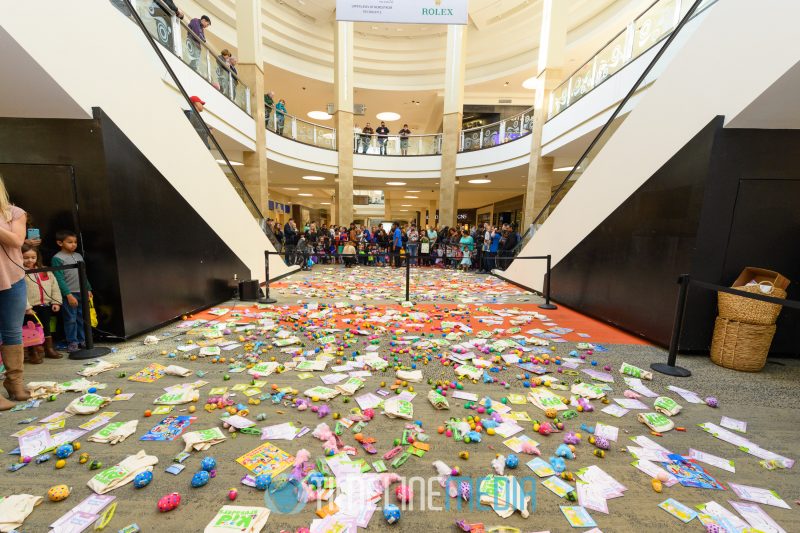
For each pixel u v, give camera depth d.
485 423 1.97
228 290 5.35
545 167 9.45
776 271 3.06
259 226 6.87
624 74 6.18
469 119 17.34
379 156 12.99
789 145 2.88
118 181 3.14
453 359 2.98
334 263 11.75
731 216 3.00
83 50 2.81
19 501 1.33
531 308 5.14
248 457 1.66
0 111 2.83
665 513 1.37
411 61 15.52
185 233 4.21
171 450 1.71
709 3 3.50
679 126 3.22
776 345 3.18
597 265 4.45
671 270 3.29
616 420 2.07
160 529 1.25
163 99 3.84
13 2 2.24
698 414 2.16
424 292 6.37
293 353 3.07
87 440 1.76
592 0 10.90
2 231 1.90
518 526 1.30
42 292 2.79
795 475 1.61
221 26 11.83
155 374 2.58
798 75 2.32
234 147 9.07
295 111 18.88
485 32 13.90
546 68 9.09
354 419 2.00
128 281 3.29
